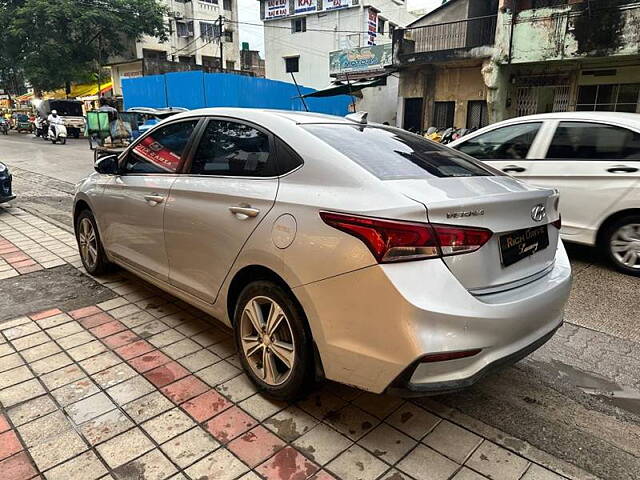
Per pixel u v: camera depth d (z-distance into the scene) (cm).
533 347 230
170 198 309
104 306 379
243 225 252
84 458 214
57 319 355
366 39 2697
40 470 206
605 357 322
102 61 3175
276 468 209
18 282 429
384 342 198
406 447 225
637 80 1305
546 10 1301
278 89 2420
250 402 256
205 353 307
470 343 197
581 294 431
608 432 242
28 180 1093
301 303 224
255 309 256
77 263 482
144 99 2456
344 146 247
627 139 468
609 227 485
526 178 521
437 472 210
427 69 1697
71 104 2720
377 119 2377
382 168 232
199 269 291
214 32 3769
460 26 1655
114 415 244
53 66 2950
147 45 3494
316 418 244
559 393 277
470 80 1617
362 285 201
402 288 192
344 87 1711
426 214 195
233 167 275
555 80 1439
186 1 3641
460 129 1579
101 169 368
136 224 346
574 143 498
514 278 228
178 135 326
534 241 243
